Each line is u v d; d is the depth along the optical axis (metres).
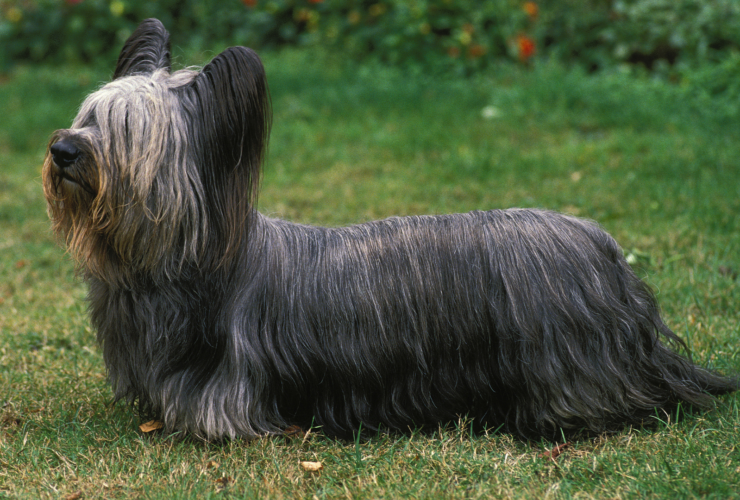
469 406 3.57
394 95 10.46
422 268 3.47
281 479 3.18
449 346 3.49
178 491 3.06
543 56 11.59
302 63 12.02
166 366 3.45
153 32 3.55
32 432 3.63
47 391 4.07
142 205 3.14
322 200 7.27
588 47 11.64
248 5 12.83
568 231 3.50
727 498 2.89
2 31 13.20
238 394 3.39
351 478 3.21
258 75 3.09
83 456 3.38
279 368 3.46
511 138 8.98
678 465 3.12
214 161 3.22
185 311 3.40
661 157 7.71
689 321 4.63
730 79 9.61
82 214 3.23
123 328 3.47
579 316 3.37
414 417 3.57
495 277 3.42
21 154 9.23
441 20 11.81
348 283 3.49
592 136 8.92
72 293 5.53
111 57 12.91
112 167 3.13
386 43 11.74
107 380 3.70
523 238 3.45
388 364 3.50
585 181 7.38
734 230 6.02
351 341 3.48
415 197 7.25
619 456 3.22
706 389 3.73
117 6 13.10
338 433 3.56
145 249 3.22
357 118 9.88
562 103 9.70
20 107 10.59
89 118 3.24
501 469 3.23
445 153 8.55
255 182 3.24
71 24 13.11
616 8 11.60
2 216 7.17
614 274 3.51
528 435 3.50
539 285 3.38
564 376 3.38
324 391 3.55
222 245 3.29
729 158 7.50
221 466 3.29
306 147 8.99
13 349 4.62
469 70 11.49
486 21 12.01
